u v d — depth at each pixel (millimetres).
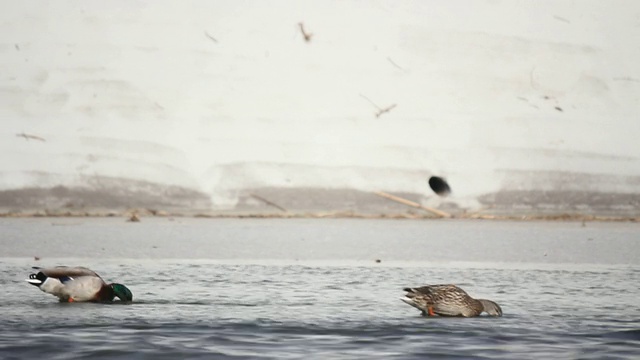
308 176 93062
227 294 44312
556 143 97000
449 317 38906
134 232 72250
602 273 53000
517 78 100062
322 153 94500
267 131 95625
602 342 34406
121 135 94312
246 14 100625
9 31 97375
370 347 33312
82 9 99000
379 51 100000
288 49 99688
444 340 34531
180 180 92625
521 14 102375
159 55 98250
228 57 98750
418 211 91062
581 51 101250
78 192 90875
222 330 35812
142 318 38062
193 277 50000
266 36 100000
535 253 62375
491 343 34125
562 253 62312
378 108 97500
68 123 94500
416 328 36531
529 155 96250
